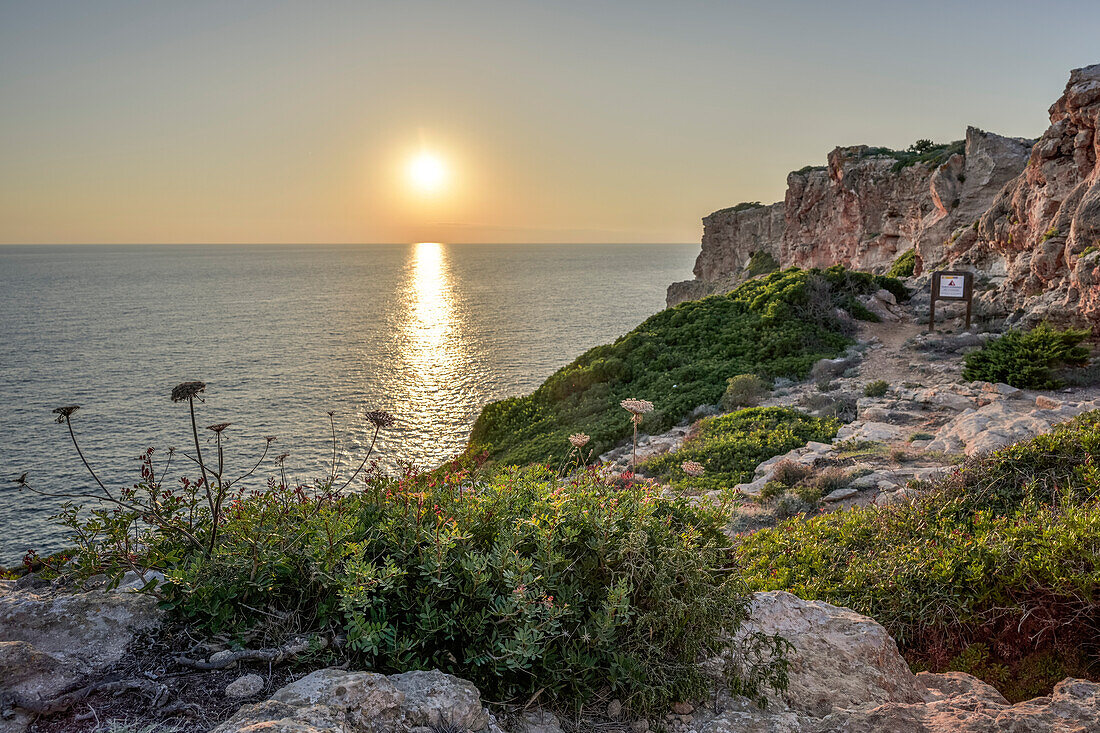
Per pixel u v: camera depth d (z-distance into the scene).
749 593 4.04
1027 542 5.46
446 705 2.73
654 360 26.27
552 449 19.91
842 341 23.86
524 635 3.00
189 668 2.89
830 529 7.78
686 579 3.58
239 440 40.75
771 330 25.12
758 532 8.57
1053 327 18.33
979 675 4.84
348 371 61.88
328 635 3.12
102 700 2.66
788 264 60.72
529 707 3.23
